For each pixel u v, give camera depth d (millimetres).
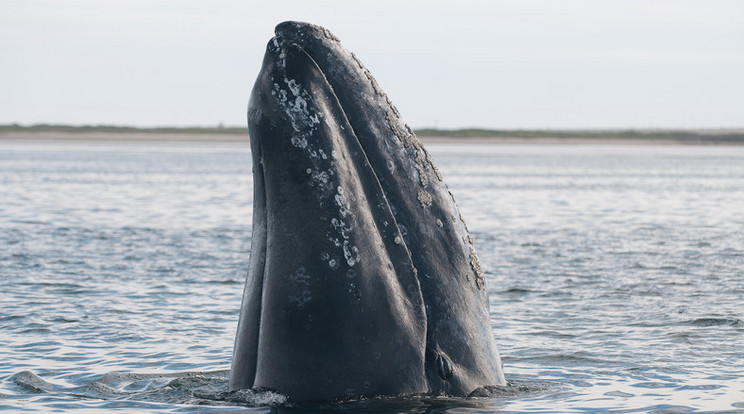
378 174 32312
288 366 31234
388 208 32062
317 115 30859
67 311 64875
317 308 30703
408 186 32938
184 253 101625
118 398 40438
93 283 78500
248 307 32625
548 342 55344
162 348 53031
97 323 60625
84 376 45812
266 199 31500
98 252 101312
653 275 86125
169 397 39719
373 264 31172
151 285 77938
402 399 31578
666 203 194125
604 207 182000
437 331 32875
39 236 118688
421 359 32031
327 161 30750
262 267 31984
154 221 144750
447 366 32625
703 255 102625
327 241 30641
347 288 30688
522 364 49062
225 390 39938
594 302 71000
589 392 42219
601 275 86125
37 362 49281
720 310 66938
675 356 51156
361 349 31031
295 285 30781
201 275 84125
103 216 152750
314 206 30656
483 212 166750
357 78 32656
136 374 46125
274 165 30859
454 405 32688
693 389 43188
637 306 69000
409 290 32000
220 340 55562
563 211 171250
